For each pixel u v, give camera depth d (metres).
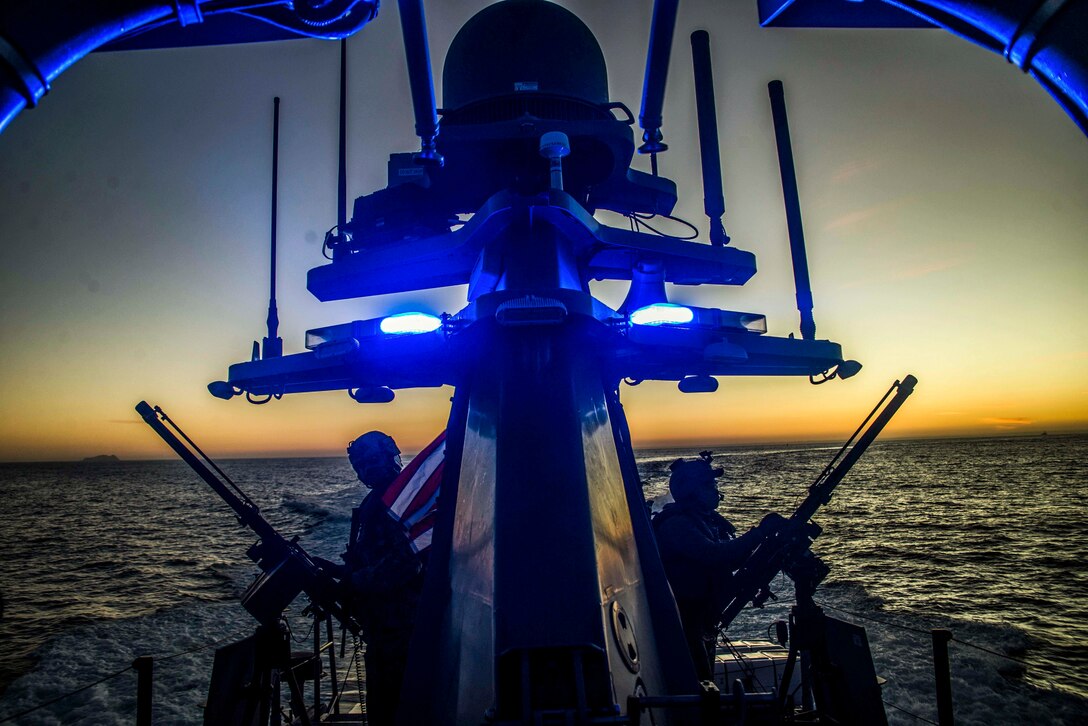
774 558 4.11
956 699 10.67
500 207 3.28
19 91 1.56
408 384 4.33
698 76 4.42
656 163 4.73
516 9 4.09
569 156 3.94
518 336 3.01
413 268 4.21
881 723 3.45
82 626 17.44
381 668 3.79
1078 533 31.48
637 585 2.79
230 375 4.39
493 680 2.16
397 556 3.84
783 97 4.55
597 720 1.95
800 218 4.36
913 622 16.27
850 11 3.74
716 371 4.39
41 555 31.61
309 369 3.91
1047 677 11.68
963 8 1.62
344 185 4.86
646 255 3.99
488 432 2.90
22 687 12.63
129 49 3.51
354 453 4.21
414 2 2.52
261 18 2.10
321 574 3.99
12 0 1.48
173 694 11.54
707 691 2.01
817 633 3.97
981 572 22.83
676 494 4.17
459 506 3.00
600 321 3.12
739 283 4.68
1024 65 1.57
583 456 2.68
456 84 4.11
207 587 22.30
